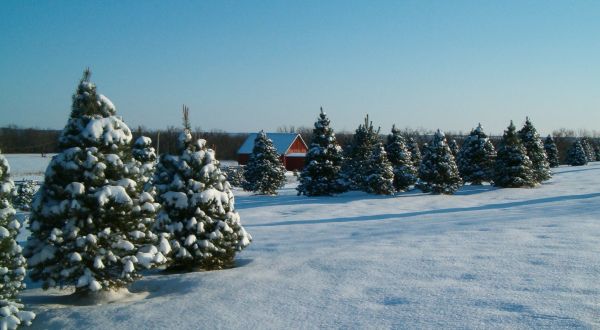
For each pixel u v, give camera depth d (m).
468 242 10.92
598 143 100.81
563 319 5.59
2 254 6.67
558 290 6.69
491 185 37.59
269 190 39.06
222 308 7.09
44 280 8.02
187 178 10.76
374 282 7.94
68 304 8.01
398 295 7.09
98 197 7.83
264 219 20.28
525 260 8.59
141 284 9.23
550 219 14.21
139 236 8.34
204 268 10.45
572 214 15.48
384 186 31.41
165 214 10.43
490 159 40.34
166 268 10.66
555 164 64.44
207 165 10.78
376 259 9.62
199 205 10.39
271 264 10.07
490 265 8.43
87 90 8.59
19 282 6.87
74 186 7.93
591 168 54.94
